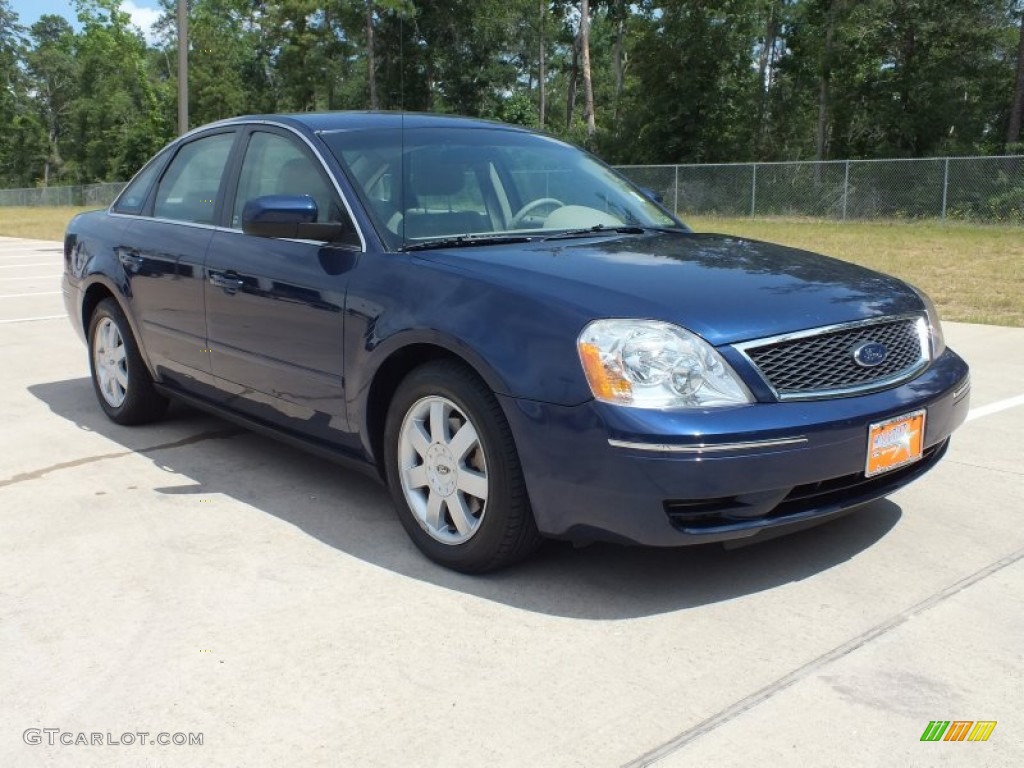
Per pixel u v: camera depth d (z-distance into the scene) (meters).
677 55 34.94
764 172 25.80
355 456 3.84
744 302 3.15
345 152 4.04
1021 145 28.83
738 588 3.26
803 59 37.88
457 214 3.95
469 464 3.31
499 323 3.14
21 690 2.69
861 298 3.38
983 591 3.21
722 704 2.56
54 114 83.56
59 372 7.00
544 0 50.72
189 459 4.82
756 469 2.88
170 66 69.06
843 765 2.29
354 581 3.37
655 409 2.86
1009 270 13.70
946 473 4.41
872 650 2.83
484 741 2.42
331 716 2.54
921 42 30.44
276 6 46.78
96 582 3.38
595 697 2.61
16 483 4.46
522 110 41.56
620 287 3.17
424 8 32.88
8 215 39.47
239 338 4.27
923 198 23.52
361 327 3.59
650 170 27.59
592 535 3.03
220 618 3.10
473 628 3.01
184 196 4.91
